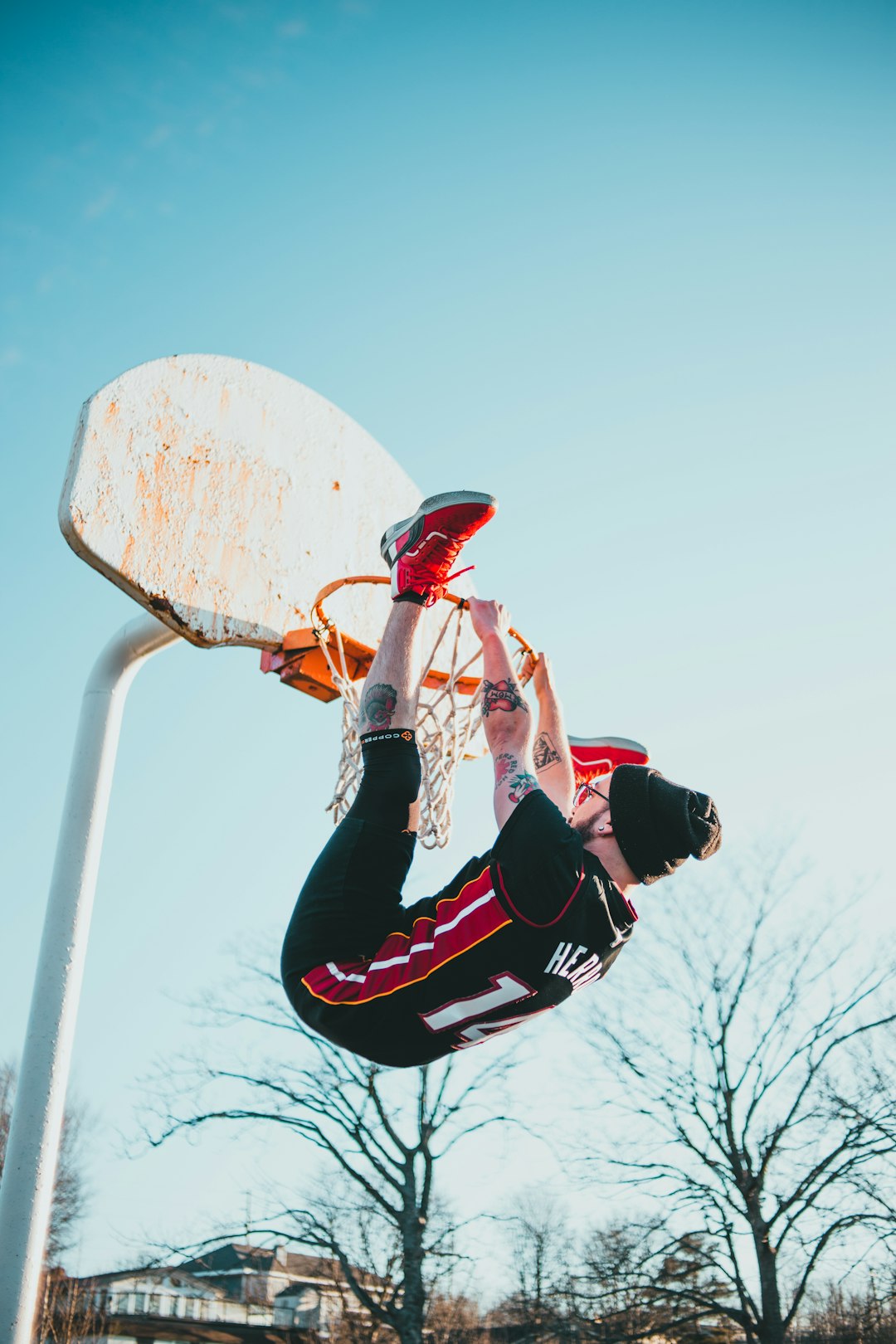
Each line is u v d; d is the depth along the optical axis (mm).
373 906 2035
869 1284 12836
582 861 1939
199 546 3594
